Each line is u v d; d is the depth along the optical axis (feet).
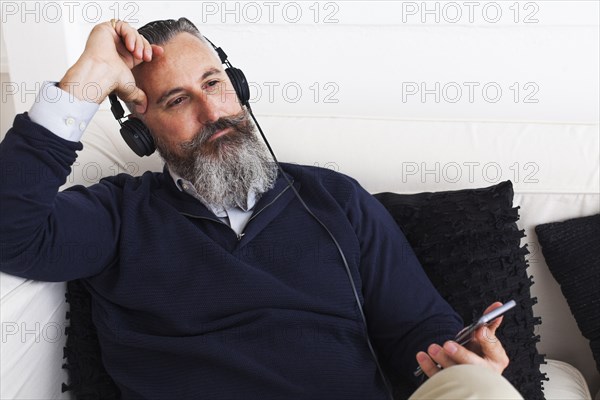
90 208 3.95
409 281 4.13
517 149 4.83
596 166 4.78
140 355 3.85
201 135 4.12
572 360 4.95
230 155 4.11
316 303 3.94
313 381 3.82
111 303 3.95
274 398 3.75
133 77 3.95
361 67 5.67
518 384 4.13
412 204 4.53
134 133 4.05
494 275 4.25
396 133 4.91
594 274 4.49
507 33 5.49
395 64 5.65
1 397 3.22
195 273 3.90
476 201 4.43
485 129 4.92
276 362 3.80
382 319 4.10
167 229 4.01
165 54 4.09
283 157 4.89
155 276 3.89
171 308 3.85
